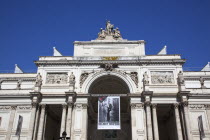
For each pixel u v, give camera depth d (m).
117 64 46.59
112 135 53.47
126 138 53.03
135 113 42.34
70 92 42.94
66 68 47.00
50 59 48.50
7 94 45.41
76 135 41.25
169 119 48.56
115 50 49.03
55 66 47.22
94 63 46.84
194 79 50.81
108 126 41.38
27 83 52.19
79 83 45.56
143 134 40.72
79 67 46.91
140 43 49.38
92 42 49.75
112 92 52.03
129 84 45.03
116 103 43.00
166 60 46.22
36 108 43.09
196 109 42.97
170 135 47.88
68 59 48.31
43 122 42.91
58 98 43.94
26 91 46.56
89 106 46.53
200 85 50.16
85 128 41.81
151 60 46.28
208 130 41.34
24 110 44.50
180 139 39.97
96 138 53.16
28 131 41.62
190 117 42.44
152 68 46.25
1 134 42.88
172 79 45.34
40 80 45.44
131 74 45.81
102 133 53.69
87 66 46.94
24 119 43.69
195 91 44.66
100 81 48.03
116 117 41.94
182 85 43.44
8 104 45.09
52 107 46.25
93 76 45.84
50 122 48.38
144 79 44.31
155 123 40.94
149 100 42.09
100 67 46.81
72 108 43.03
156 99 42.94
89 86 45.41
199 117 40.59
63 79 46.22
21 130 42.75
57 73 46.88
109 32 51.81
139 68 46.28
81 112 43.03
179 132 40.50
